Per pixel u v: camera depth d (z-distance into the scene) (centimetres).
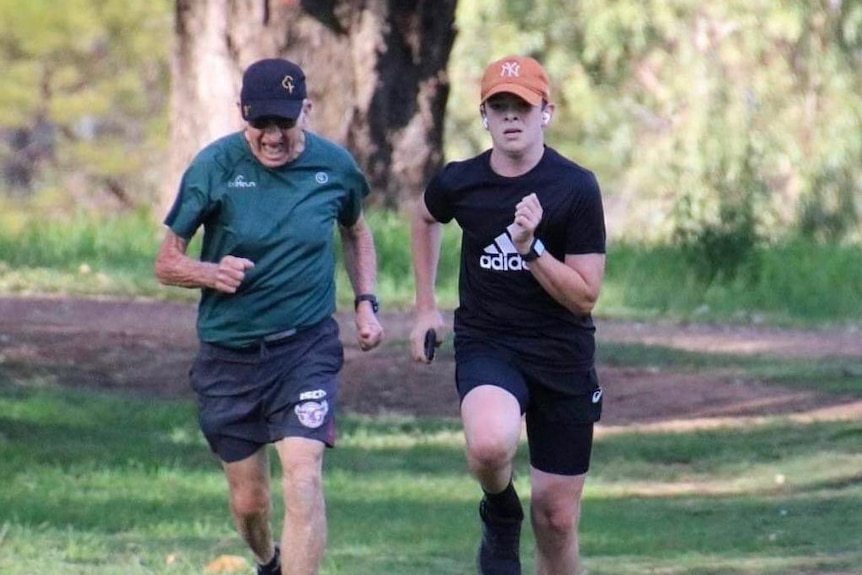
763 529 3688
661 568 3189
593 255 2430
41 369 5419
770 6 10556
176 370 5559
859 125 10556
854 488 4269
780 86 10650
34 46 15338
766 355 6369
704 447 4775
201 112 8094
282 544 2475
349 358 5875
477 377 2442
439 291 7419
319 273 2506
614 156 11869
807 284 7900
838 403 5462
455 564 3169
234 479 2555
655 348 6362
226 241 2492
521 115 2403
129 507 3653
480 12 11450
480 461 2389
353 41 8262
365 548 3334
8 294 6844
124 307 6669
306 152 2516
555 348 2455
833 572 3139
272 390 2494
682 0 10838
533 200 2352
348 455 4575
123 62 15900
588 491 4247
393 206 8362
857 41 10825
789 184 10650
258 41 8056
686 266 8062
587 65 11450
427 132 8462
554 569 2569
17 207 15712
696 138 10438
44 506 3581
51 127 16475
